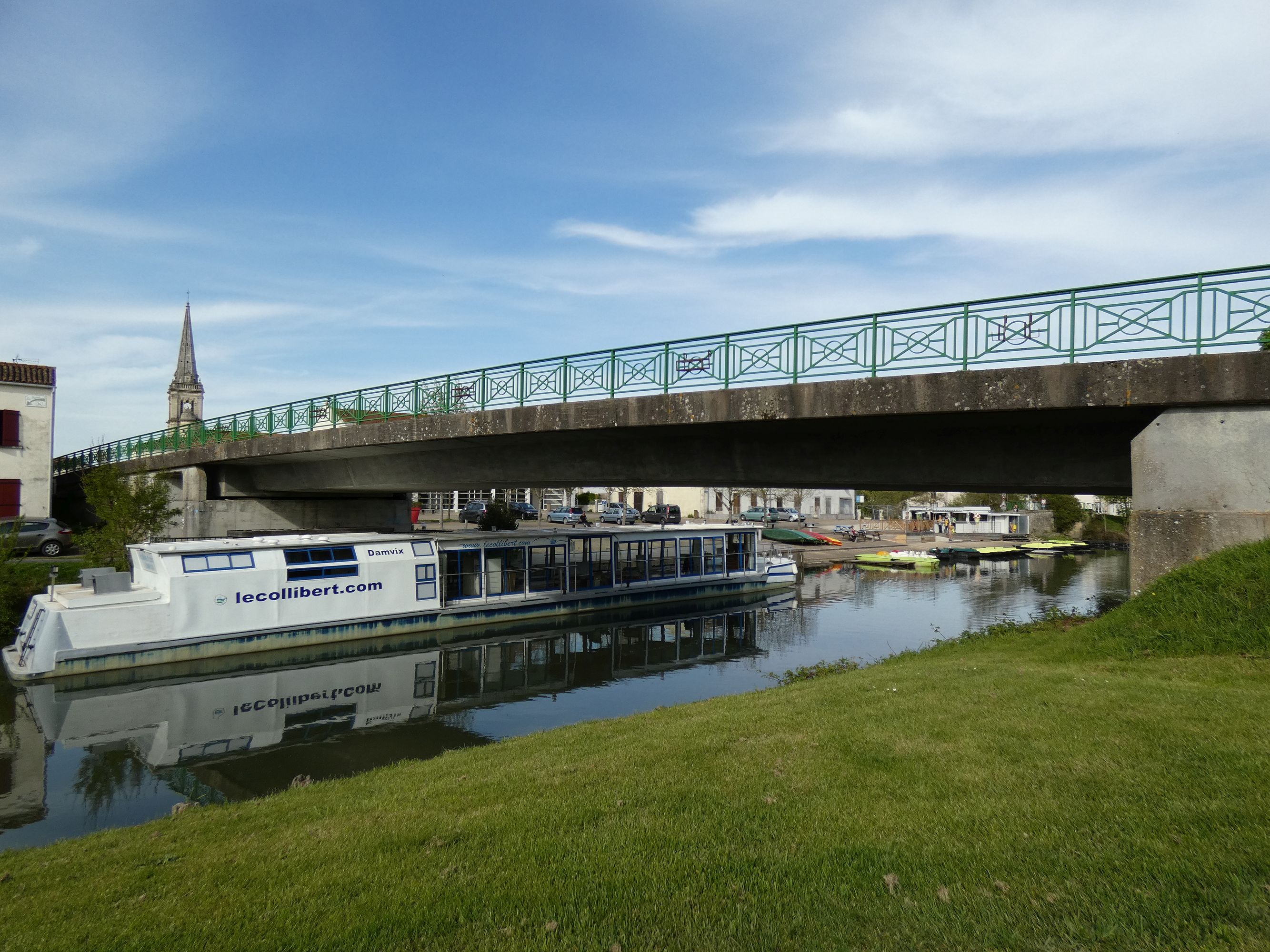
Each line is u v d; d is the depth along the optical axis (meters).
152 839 6.50
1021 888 4.32
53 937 4.48
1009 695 8.53
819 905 4.32
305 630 23.03
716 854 5.01
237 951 4.16
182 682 19.50
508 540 28.25
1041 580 43.41
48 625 19.20
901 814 5.43
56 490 50.59
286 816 6.77
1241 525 10.60
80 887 5.33
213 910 4.67
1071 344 11.88
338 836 5.86
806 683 11.93
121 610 20.08
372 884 4.88
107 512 27.30
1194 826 4.86
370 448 24.23
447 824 5.86
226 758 13.95
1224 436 10.77
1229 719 6.95
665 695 18.47
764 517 75.12
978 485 15.45
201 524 31.98
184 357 137.00
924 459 15.05
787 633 27.25
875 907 4.27
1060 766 6.10
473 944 4.12
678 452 18.66
